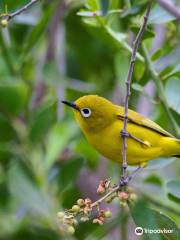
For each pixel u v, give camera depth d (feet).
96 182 45.27
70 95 45.80
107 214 29.48
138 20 39.11
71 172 38.47
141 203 32.01
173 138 35.01
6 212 40.11
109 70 51.26
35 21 45.96
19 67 42.73
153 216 31.94
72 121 40.01
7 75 42.93
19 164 37.11
